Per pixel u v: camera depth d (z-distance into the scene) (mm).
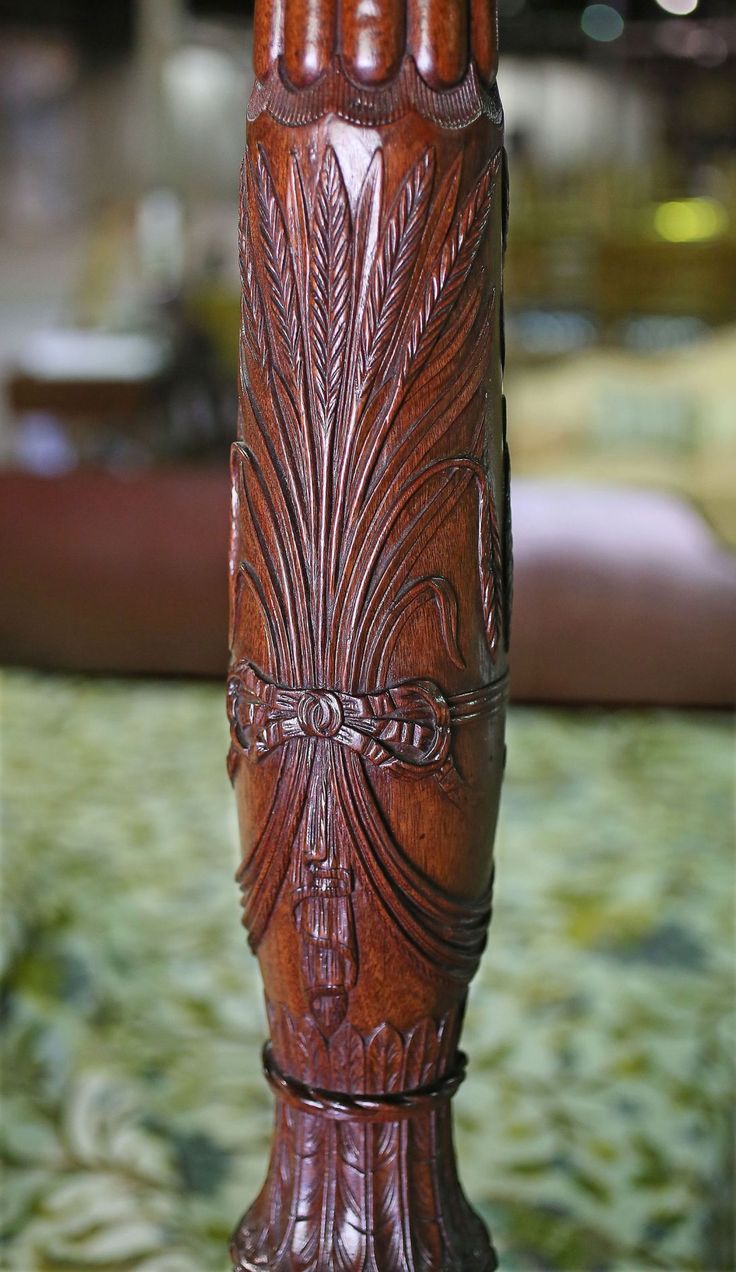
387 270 640
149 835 1592
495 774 696
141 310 7723
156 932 1365
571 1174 1030
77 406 6629
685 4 9086
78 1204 998
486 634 681
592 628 2459
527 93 9570
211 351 7531
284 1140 726
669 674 2463
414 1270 707
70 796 1709
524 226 8047
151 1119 1082
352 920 677
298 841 675
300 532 662
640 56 9375
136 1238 963
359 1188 709
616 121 9578
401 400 649
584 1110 1094
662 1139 1064
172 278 8312
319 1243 710
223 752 1875
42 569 2619
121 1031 1196
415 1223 712
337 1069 700
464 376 655
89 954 1302
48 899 1388
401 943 681
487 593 676
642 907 1414
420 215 637
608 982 1275
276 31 651
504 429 688
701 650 2445
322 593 663
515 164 8547
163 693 2148
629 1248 967
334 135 634
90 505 2607
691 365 5355
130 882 1470
